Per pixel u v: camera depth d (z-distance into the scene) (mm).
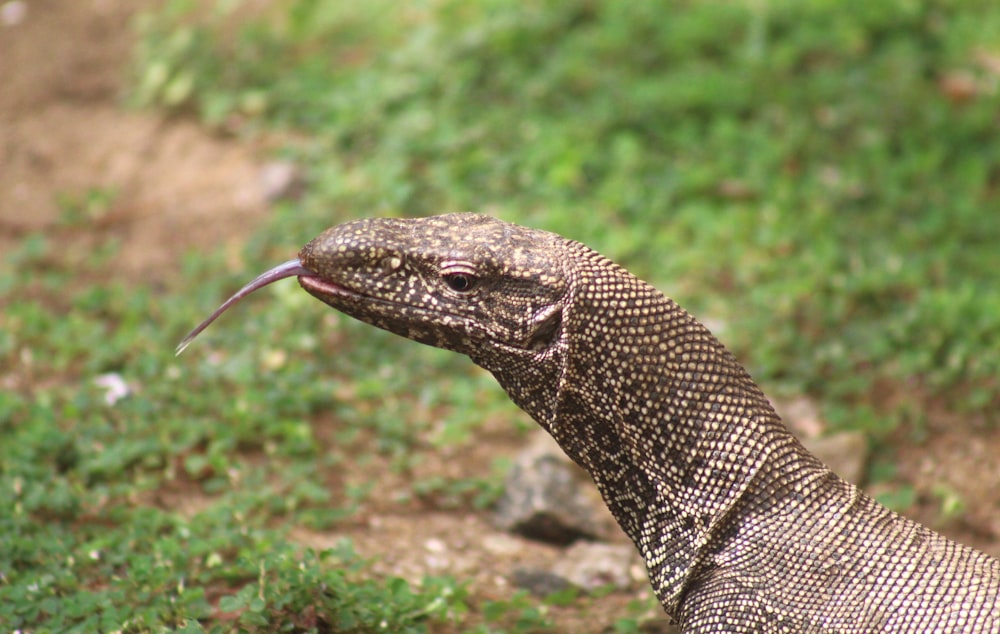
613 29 17188
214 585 8227
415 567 9234
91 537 8836
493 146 15242
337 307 6918
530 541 9883
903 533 6695
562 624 8469
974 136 15914
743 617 6547
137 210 15039
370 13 18562
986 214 14320
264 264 13562
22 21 19375
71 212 14852
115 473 9781
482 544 9742
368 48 17844
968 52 17641
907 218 14328
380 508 10133
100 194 15062
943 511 10219
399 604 7852
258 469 10133
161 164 15859
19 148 16281
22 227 14766
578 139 15297
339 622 7500
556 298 6707
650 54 16875
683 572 6844
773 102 16141
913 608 6426
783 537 6684
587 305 6742
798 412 11453
